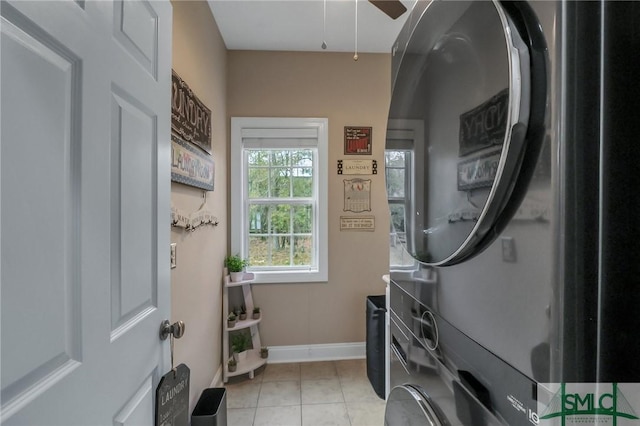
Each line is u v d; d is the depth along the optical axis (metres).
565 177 0.40
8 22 0.46
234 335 2.48
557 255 0.40
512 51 0.45
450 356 0.64
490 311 0.52
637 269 0.40
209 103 2.04
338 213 2.67
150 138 0.89
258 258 2.70
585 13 0.41
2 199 0.45
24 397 0.48
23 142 0.48
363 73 2.67
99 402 0.64
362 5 2.06
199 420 1.52
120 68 0.73
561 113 0.41
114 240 0.71
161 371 0.93
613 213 0.40
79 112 0.59
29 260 0.49
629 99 0.41
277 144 2.63
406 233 0.89
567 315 0.40
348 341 2.66
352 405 1.96
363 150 2.67
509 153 0.46
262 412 1.90
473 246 0.56
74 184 0.58
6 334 0.45
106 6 0.68
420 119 0.79
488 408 0.52
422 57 0.79
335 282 2.66
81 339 0.59
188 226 1.58
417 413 0.76
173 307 1.43
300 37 2.43
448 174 0.65
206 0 1.96
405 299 0.90
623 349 0.40
